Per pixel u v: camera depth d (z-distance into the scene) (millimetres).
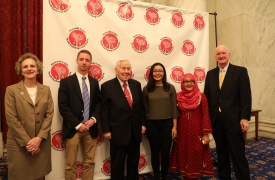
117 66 2035
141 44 2375
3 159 2779
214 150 3209
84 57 1914
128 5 2312
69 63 2080
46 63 1999
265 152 3125
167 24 2500
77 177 2125
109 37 2230
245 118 1882
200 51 2693
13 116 1560
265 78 4078
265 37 4043
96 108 1994
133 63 2350
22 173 1577
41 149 1650
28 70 1628
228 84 1983
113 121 1955
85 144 1970
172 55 2527
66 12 2055
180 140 2031
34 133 1607
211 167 1987
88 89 1969
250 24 3988
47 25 1992
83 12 2121
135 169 2049
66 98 1865
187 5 3240
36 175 1627
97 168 2217
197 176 1923
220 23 4215
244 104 1923
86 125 1872
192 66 2635
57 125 2053
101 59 2205
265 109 4113
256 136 3701
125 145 1910
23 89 1635
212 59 4348
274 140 3803
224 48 2018
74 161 1890
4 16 2564
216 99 2023
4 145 2863
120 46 2281
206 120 1958
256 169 2506
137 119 2010
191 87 2029
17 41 2600
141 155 2430
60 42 2041
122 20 2285
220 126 2000
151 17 2418
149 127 2068
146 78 2416
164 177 2088
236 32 3955
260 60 4137
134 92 2051
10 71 2627
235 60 4004
